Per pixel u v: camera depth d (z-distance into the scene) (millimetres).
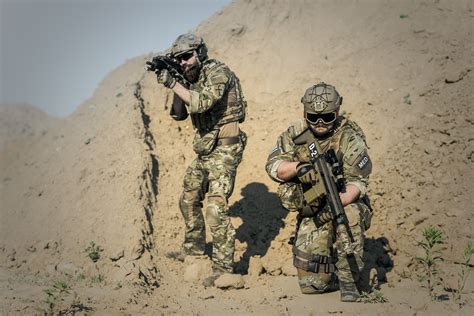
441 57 8430
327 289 6129
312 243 5961
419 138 7656
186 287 6414
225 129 6461
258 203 7781
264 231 7406
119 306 5734
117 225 7445
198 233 6949
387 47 8891
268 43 9633
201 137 6492
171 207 7973
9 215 8375
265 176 8086
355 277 5832
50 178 8836
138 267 6727
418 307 5590
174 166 8578
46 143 9992
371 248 6801
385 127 8016
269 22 9914
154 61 6301
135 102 9266
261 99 9023
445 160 7285
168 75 6270
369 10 9531
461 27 8719
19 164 9719
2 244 7793
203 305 5879
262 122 8711
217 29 10156
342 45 9211
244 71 9414
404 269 6469
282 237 7230
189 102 6227
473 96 7746
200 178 6781
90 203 7938
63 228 7727
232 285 6301
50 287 6328
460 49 8422
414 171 7348
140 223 7402
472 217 6625
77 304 5730
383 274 6426
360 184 5727
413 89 8250
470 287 5973
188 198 6875
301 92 8836
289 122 8531
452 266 6340
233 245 6430
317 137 5832
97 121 9562
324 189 5566
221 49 9805
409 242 6766
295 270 6691
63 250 7398
